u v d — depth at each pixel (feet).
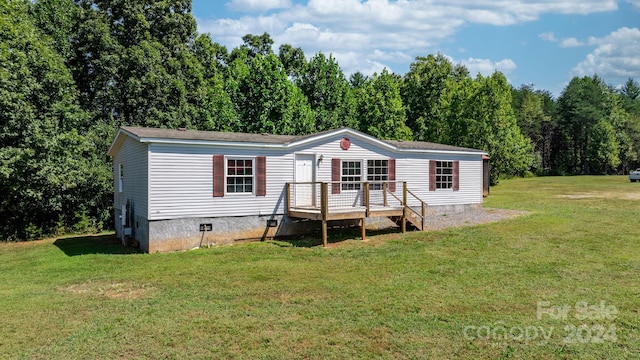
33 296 28.71
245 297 27.48
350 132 55.11
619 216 60.54
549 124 224.12
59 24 75.20
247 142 47.47
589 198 87.56
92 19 77.20
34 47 61.46
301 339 20.70
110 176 67.92
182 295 28.07
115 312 24.90
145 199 43.91
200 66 91.66
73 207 67.36
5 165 54.39
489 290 28.35
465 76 168.35
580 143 220.43
